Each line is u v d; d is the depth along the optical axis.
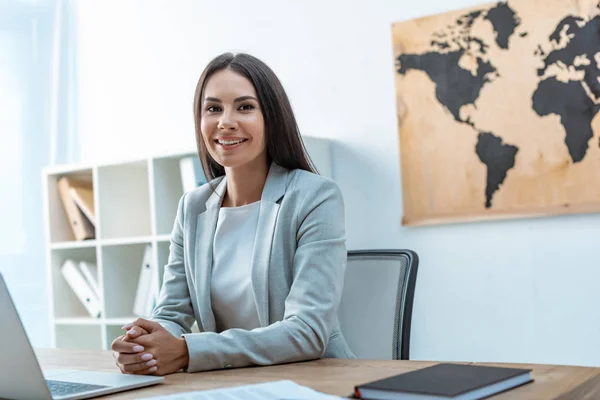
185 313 1.85
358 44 3.08
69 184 3.45
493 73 2.77
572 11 2.63
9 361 1.12
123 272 3.36
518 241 2.75
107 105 3.76
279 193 1.74
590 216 2.62
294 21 3.24
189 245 1.84
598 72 2.58
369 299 1.88
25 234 3.64
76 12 3.85
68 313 3.48
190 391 1.20
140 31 3.67
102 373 1.40
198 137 1.90
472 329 2.83
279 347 1.45
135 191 3.46
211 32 3.46
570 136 2.63
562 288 2.67
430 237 2.91
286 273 1.67
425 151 2.90
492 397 1.00
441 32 2.87
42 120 3.73
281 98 1.80
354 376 1.24
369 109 3.05
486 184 2.78
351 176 3.09
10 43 3.65
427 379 1.05
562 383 1.07
